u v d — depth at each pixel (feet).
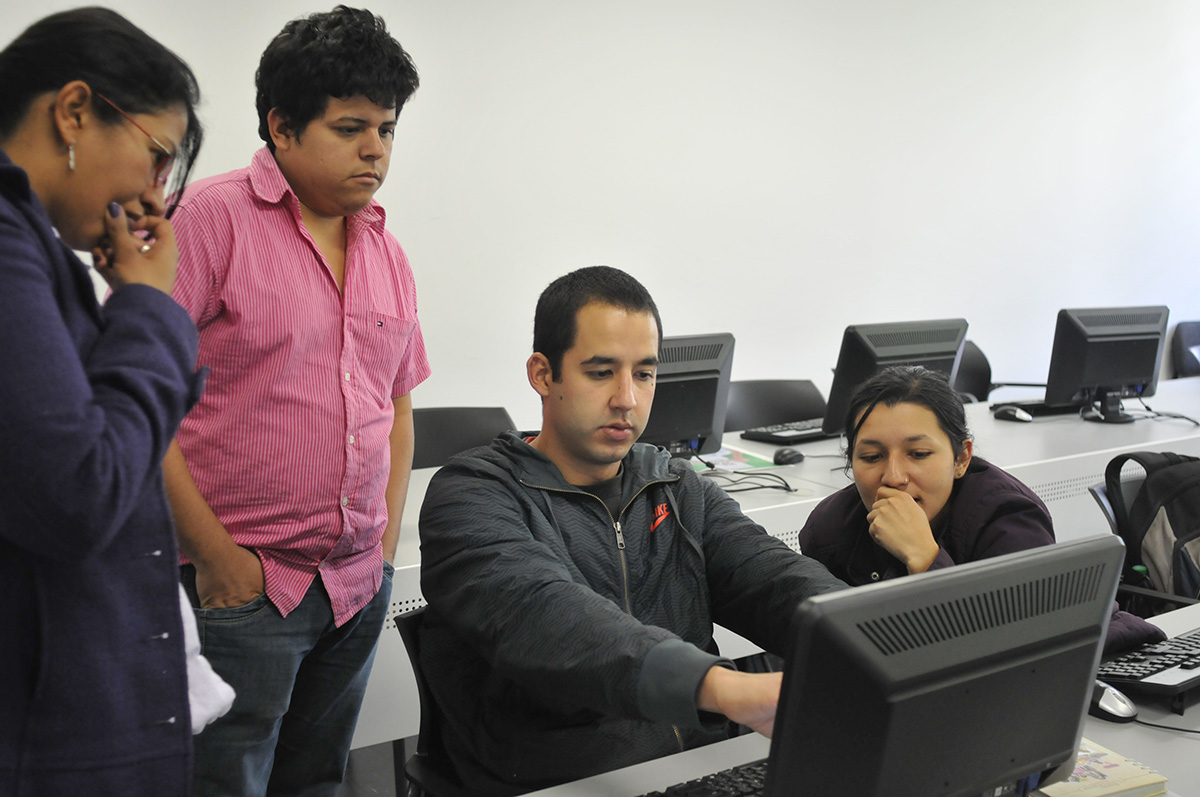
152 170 3.03
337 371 4.93
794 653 2.40
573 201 12.95
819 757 2.46
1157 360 11.57
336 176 4.80
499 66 12.10
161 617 3.01
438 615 4.35
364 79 4.64
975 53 16.25
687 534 4.56
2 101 2.81
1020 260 17.54
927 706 2.52
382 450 5.22
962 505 5.18
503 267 12.57
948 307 16.88
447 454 9.20
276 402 4.69
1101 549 2.98
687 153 13.76
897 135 15.70
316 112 4.68
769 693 2.84
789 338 15.25
